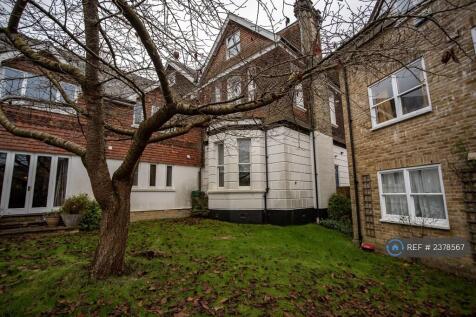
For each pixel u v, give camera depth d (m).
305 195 10.30
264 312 3.20
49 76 4.04
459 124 4.95
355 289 4.11
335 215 10.13
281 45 3.77
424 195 5.72
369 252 6.64
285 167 9.51
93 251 5.51
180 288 3.73
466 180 4.82
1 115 4.04
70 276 3.79
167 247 6.14
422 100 5.80
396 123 6.37
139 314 3.00
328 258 5.82
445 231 5.17
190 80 5.11
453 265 4.98
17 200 8.05
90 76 3.65
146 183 11.43
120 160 10.58
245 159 10.45
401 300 3.80
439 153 5.30
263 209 9.83
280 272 4.64
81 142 9.42
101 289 3.46
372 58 3.04
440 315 3.39
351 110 7.96
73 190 9.16
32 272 4.11
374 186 7.00
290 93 3.64
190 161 13.34
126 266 4.30
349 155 7.89
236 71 4.15
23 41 3.39
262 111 10.29
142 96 3.67
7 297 3.28
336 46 2.88
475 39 4.69
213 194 11.04
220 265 4.86
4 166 7.93
